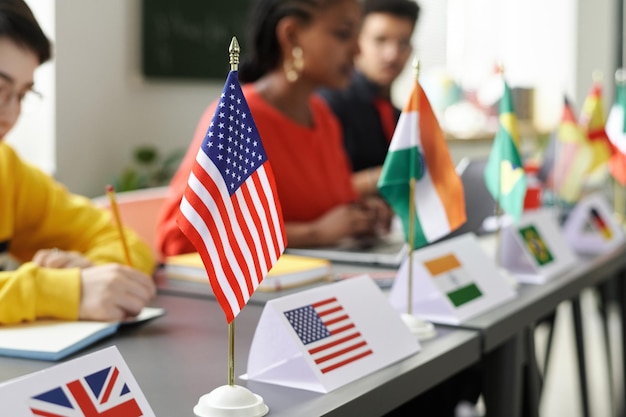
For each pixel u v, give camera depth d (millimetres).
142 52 4047
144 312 1601
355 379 1236
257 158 1122
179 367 1271
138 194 2527
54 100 3637
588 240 2586
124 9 3951
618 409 3133
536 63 7191
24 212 1925
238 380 1224
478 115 6152
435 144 1601
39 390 889
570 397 3787
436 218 1604
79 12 3721
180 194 2316
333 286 1338
